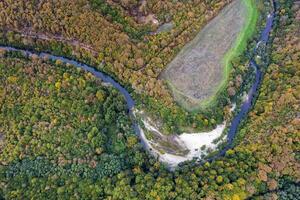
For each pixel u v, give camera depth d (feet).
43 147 375.45
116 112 404.98
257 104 393.91
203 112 392.27
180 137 395.75
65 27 408.67
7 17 411.95
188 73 408.67
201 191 345.72
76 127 388.16
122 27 407.23
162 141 395.34
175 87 403.95
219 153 388.16
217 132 394.73
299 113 364.99
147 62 409.90
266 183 350.43
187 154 389.39
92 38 407.85
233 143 386.93
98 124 392.47
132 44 402.31
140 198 350.43
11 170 368.89
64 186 360.28
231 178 352.28
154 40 407.85
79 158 372.99
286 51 403.13
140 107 406.82
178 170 374.02
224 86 400.26
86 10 401.08
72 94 401.70
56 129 383.04
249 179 349.82
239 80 399.65
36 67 410.11
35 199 352.69
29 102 394.11
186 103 397.19
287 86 380.58
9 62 409.28
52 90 399.03
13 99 393.70
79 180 364.99
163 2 410.93
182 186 351.46
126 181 359.05
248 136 379.14
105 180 363.76
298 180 353.72
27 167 369.30
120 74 411.95
